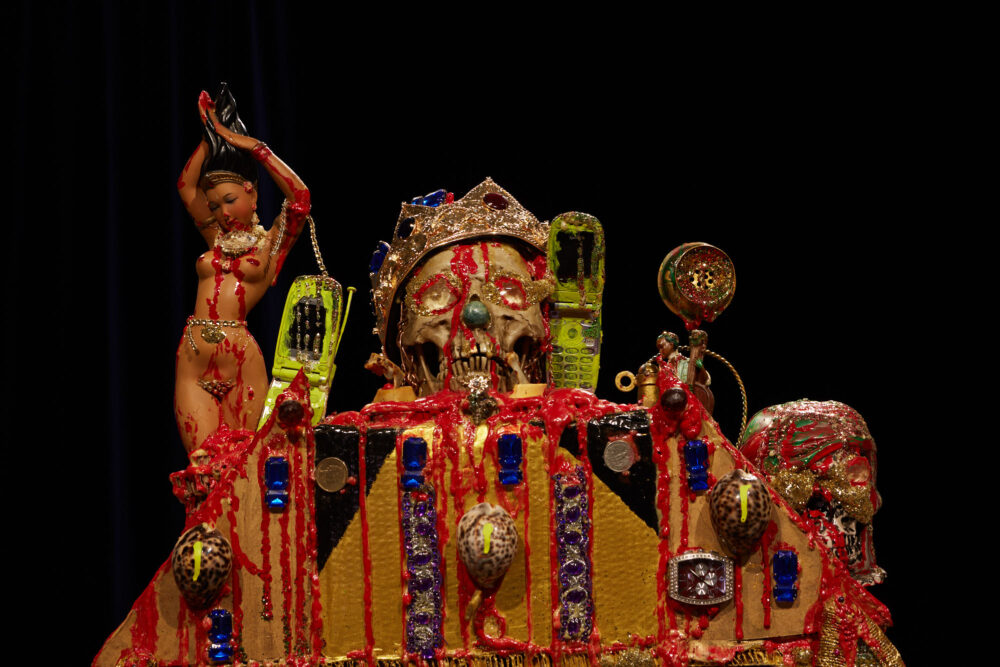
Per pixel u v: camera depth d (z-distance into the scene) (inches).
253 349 121.2
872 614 105.7
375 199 229.9
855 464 110.7
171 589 104.1
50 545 208.8
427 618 103.6
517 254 122.9
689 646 103.1
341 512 105.7
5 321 208.4
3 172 208.8
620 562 104.7
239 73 221.0
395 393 118.0
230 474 105.7
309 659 103.0
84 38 213.3
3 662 204.1
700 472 104.3
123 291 213.0
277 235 124.1
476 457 106.3
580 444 106.1
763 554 104.3
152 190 214.2
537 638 103.3
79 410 210.7
